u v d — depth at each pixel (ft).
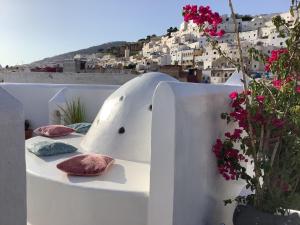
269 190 11.57
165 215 10.49
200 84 12.83
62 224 13.53
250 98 12.39
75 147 19.24
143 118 17.97
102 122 19.58
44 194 13.98
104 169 14.66
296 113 10.24
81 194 13.04
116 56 401.08
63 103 30.83
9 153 4.94
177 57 236.22
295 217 11.26
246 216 11.50
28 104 33.60
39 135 23.59
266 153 11.45
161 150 10.38
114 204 12.67
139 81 19.94
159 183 10.52
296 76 10.80
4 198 4.93
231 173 12.50
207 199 12.97
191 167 11.46
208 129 12.66
